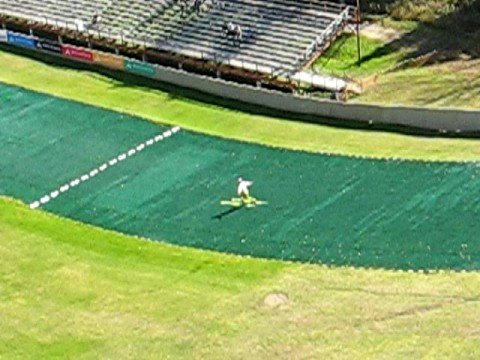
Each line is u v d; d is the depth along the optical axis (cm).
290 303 3322
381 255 3547
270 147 4356
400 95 4741
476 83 4769
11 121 4800
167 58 5275
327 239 3666
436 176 3994
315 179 4075
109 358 3144
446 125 4344
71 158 4428
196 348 3155
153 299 3412
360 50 5231
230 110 4738
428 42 5266
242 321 3259
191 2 5475
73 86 5122
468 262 3459
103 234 3822
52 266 3634
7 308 3422
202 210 3928
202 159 4316
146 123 4669
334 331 3170
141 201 4034
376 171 4084
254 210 3888
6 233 3856
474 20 5400
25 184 4247
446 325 3150
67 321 3334
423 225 3694
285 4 5331
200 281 3488
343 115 4538
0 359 3178
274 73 4975
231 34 5228
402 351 3052
